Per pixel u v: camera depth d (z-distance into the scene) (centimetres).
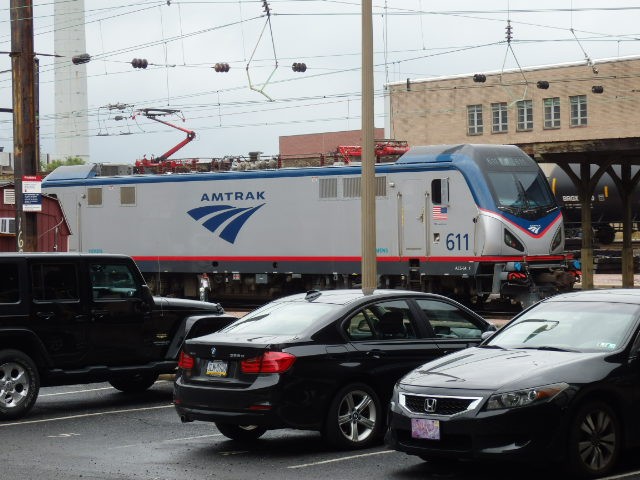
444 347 1680
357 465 1480
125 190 4706
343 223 4028
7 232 3597
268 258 4256
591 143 3800
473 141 8500
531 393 1293
